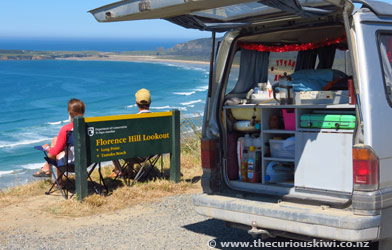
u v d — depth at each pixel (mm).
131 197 7746
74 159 7574
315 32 5883
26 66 183875
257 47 5934
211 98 5578
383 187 4316
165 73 123750
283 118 5285
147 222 6594
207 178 5430
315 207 4605
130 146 8125
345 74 5953
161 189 8219
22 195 8008
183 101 51156
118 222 6609
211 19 5375
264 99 5707
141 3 4512
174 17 5094
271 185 5148
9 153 26234
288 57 6383
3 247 5684
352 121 4531
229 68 5617
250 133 5574
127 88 77250
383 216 4281
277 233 4738
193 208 7234
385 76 4512
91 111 45688
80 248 5625
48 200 7668
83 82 93438
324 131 4719
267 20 5176
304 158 4844
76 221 6672
